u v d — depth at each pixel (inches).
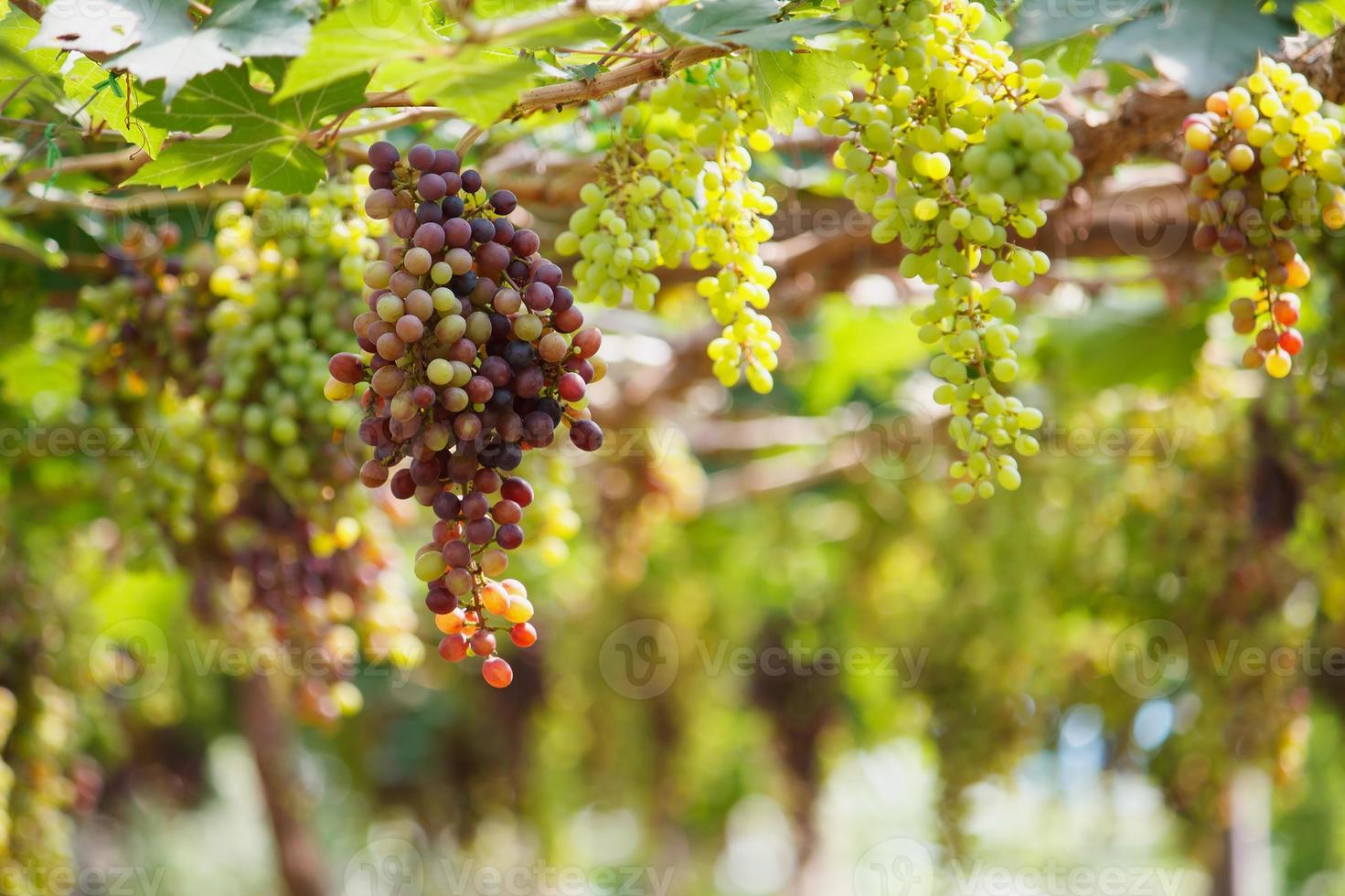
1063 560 136.3
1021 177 72.7
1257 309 75.4
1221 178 74.5
